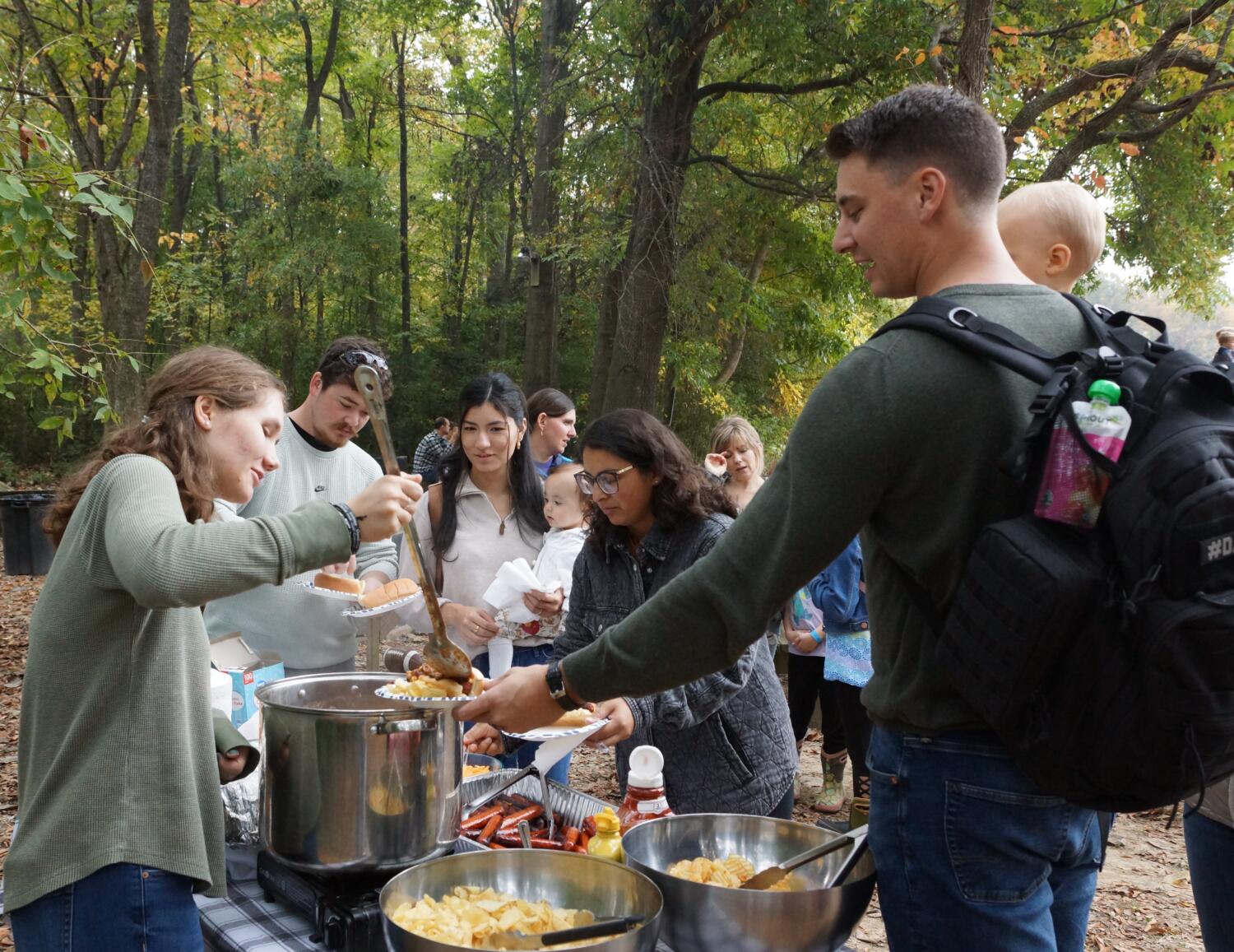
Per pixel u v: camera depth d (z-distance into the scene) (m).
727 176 15.65
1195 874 2.28
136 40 12.59
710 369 16.69
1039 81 10.34
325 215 24.75
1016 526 1.31
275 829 1.84
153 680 1.76
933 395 1.38
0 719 6.22
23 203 4.79
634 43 13.21
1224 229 14.34
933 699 1.45
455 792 1.88
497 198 27.25
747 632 1.49
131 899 1.69
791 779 2.63
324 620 3.18
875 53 12.00
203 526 1.64
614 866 1.70
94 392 5.82
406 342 25.72
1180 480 1.23
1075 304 1.49
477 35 27.56
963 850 1.43
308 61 25.12
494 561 3.56
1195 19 7.86
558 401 5.15
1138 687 1.24
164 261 15.87
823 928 1.59
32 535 10.59
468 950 1.39
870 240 1.58
